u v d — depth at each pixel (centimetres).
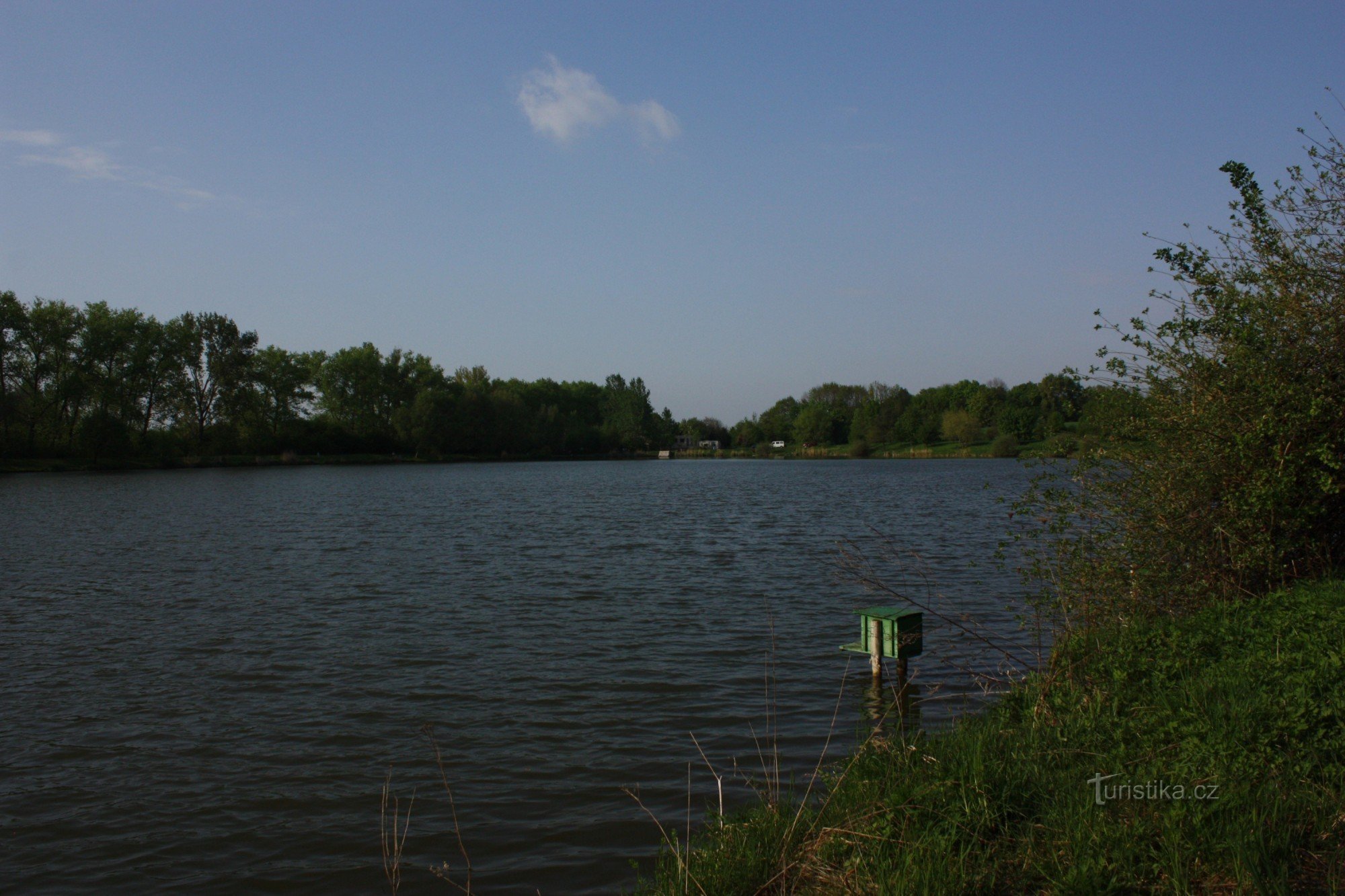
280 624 1566
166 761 916
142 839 740
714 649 1371
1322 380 967
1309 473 966
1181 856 470
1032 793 582
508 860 695
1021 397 12231
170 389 8600
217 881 671
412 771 883
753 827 609
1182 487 1018
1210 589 1016
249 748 952
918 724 990
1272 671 706
